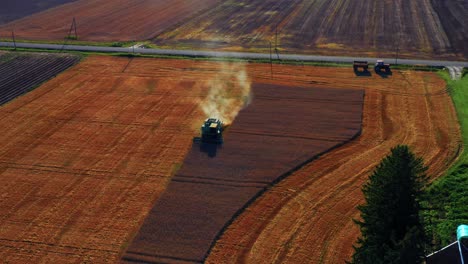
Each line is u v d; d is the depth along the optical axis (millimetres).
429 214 35344
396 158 26500
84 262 31812
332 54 70875
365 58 68438
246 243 33125
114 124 50469
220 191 38625
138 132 48656
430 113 51312
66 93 58594
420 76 61312
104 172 41875
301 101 54562
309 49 73562
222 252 32344
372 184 28641
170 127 49469
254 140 46188
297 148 44594
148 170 41969
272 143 45562
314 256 31875
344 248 32500
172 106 54250
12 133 49125
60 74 64938
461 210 35594
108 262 31734
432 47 72750
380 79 60719
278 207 36719
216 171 41281
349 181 39594
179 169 41844
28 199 38469
